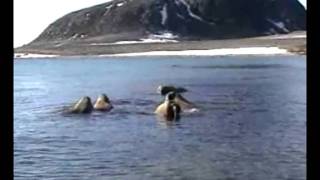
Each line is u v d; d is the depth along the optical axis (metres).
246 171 17.14
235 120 30.42
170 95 32.31
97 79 75.06
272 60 133.00
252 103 40.12
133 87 58.53
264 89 53.19
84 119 31.42
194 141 23.39
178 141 23.47
